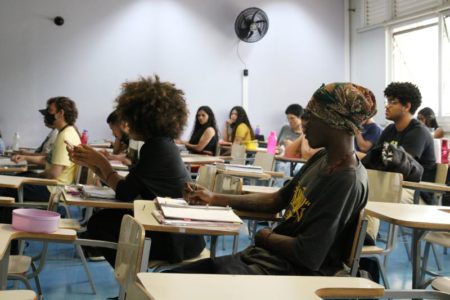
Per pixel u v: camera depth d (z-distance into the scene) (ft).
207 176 8.91
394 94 11.50
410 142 11.28
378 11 25.73
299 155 15.97
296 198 5.01
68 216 11.64
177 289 2.94
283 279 3.34
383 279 7.50
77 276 9.48
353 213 4.65
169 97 7.23
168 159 6.98
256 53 26.20
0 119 22.38
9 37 22.45
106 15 23.80
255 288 3.10
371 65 26.27
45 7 22.90
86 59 23.53
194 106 25.20
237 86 25.90
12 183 8.12
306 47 27.07
